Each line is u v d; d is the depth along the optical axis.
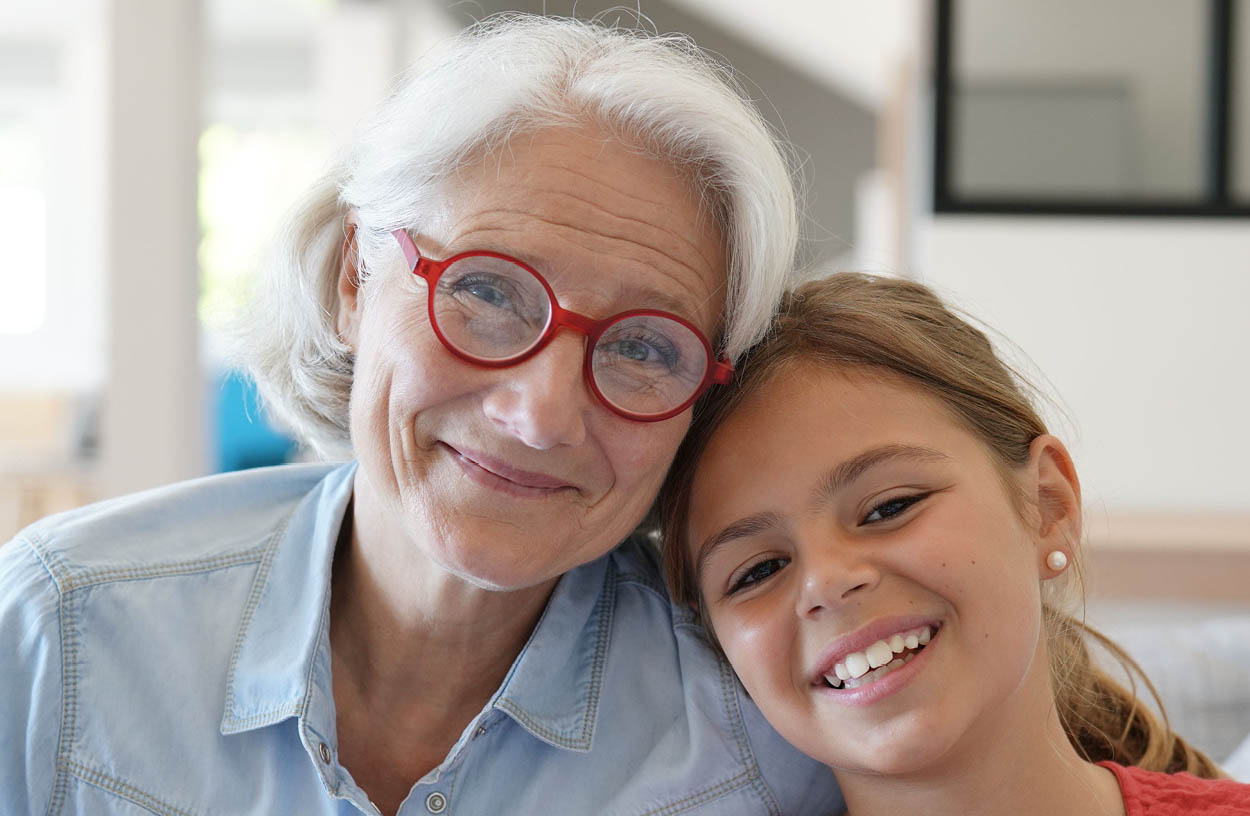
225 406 4.89
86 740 1.14
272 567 1.26
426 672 1.25
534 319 1.07
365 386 1.12
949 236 3.61
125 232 3.04
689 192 1.12
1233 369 3.56
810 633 1.18
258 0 6.45
